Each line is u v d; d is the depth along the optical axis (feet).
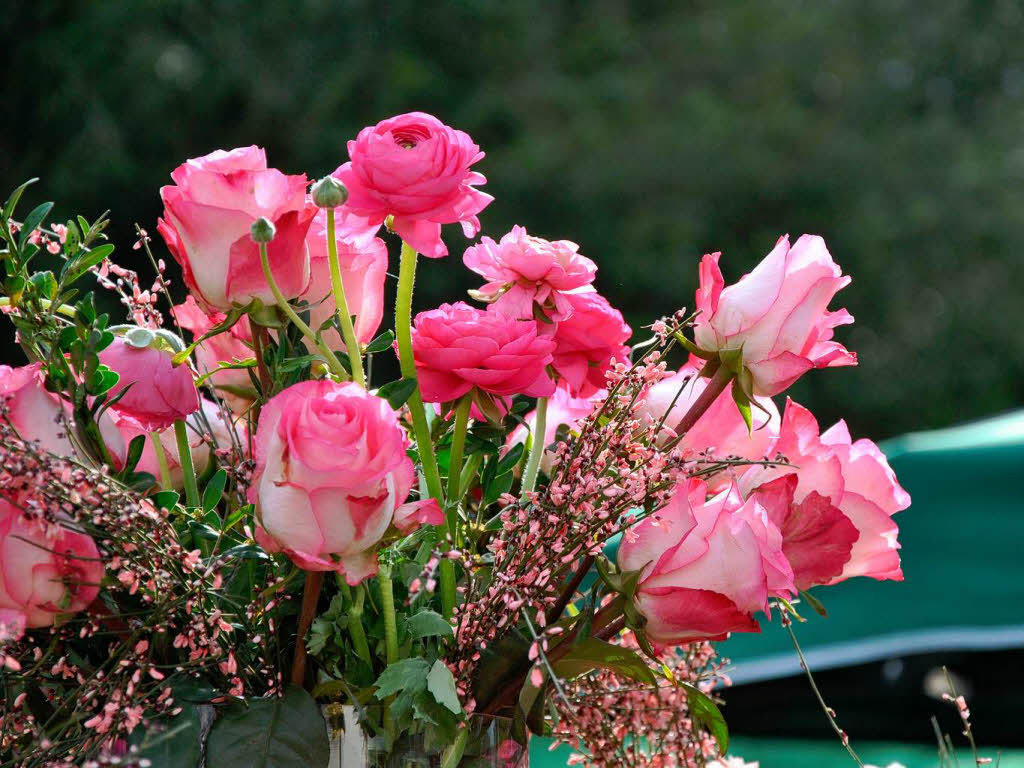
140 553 3.12
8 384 3.16
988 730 7.95
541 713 3.24
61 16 19.53
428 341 3.32
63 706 3.11
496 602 3.22
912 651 6.72
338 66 22.09
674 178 23.31
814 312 3.31
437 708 3.20
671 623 3.19
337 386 3.10
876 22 29.07
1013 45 29.48
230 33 20.88
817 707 8.39
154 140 19.88
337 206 3.19
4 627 3.02
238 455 3.26
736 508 3.21
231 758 3.14
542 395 3.30
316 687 3.23
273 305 3.24
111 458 3.22
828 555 3.29
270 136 21.29
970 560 6.79
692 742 3.51
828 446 3.35
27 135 19.25
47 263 9.96
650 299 22.77
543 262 3.37
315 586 3.16
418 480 3.46
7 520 3.05
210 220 3.19
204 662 3.17
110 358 3.24
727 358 3.33
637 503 3.22
